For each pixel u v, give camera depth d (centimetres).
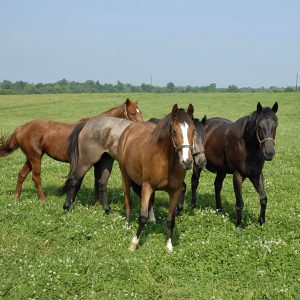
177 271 682
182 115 681
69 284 627
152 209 893
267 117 790
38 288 613
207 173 1484
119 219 913
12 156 1864
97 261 699
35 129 1051
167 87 16238
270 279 655
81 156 977
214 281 657
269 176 1434
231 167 892
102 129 955
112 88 16088
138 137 815
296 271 667
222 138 932
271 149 773
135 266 694
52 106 5344
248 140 831
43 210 969
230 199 1133
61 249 766
